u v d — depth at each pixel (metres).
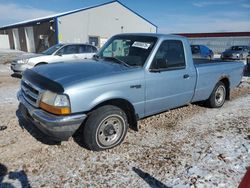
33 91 3.57
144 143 4.04
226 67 5.98
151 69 4.04
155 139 4.21
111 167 3.32
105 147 3.72
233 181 3.08
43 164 3.33
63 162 3.39
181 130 4.64
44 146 3.81
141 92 3.94
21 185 2.88
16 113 5.27
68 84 3.23
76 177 3.07
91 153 3.65
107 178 3.08
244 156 3.71
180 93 4.70
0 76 10.64
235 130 4.74
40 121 3.28
